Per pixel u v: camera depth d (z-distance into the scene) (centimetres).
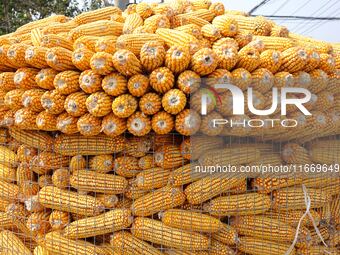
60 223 80
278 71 81
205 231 77
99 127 75
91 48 81
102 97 73
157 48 74
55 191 80
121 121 75
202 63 73
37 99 77
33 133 83
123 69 72
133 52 78
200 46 79
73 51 81
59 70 77
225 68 77
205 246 78
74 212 79
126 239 78
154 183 78
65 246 78
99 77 74
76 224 78
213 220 77
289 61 80
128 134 79
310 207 82
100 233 78
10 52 79
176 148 78
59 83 75
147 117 75
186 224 77
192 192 77
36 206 82
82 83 73
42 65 78
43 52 78
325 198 83
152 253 78
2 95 83
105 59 72
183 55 73
